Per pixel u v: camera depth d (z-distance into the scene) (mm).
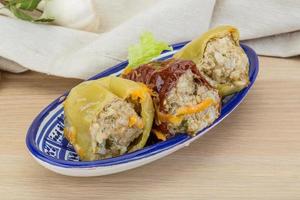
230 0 806
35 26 798
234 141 664
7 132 714
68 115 625
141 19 780
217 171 625
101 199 606
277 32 800
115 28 782
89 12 807
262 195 590
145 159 600
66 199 610
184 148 660
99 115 604
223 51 669
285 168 620
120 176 631
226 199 589
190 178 620
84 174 599
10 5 790
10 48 794
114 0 863
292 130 670
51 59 789
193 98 615
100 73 739
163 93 610
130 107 611
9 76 826
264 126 681
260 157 638
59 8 794
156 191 608
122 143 610
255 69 691
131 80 639
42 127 654
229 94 678
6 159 670
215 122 635
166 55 761
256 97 726
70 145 653
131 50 707
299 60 796
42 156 598
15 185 633
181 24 788
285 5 789
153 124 628
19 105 761
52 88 792
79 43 796
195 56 674
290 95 726
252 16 803
